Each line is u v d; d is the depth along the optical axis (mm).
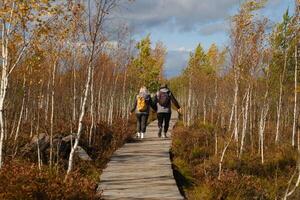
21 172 7543
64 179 8117
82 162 11781
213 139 17484
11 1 8898
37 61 10500
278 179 12977
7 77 9250
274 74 20391
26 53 9766
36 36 9484
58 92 19109
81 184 7984
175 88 54250
